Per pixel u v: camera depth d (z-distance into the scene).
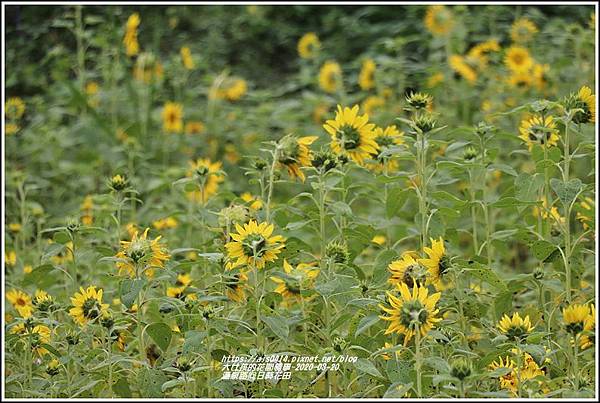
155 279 6.34
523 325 6.21
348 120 7.10
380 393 6.49
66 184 13.33
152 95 14.84
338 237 7.65
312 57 17.16
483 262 7.22
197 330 6.53
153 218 9.41
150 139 14.56
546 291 7.79
